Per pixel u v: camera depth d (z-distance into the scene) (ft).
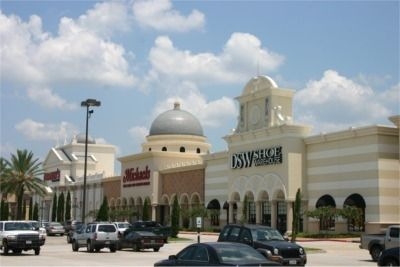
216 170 235.61
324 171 183.11
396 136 166.40
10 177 275.80
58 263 93.97
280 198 194.80
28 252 124.26
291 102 203.31
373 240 103.09
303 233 181.98
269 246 82.28
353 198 167.73
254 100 211.61
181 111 312.71
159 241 129.29
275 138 196.03
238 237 88.53
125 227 154.10
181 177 262.26
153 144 302.66
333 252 123.95
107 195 328.49
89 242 124.57
